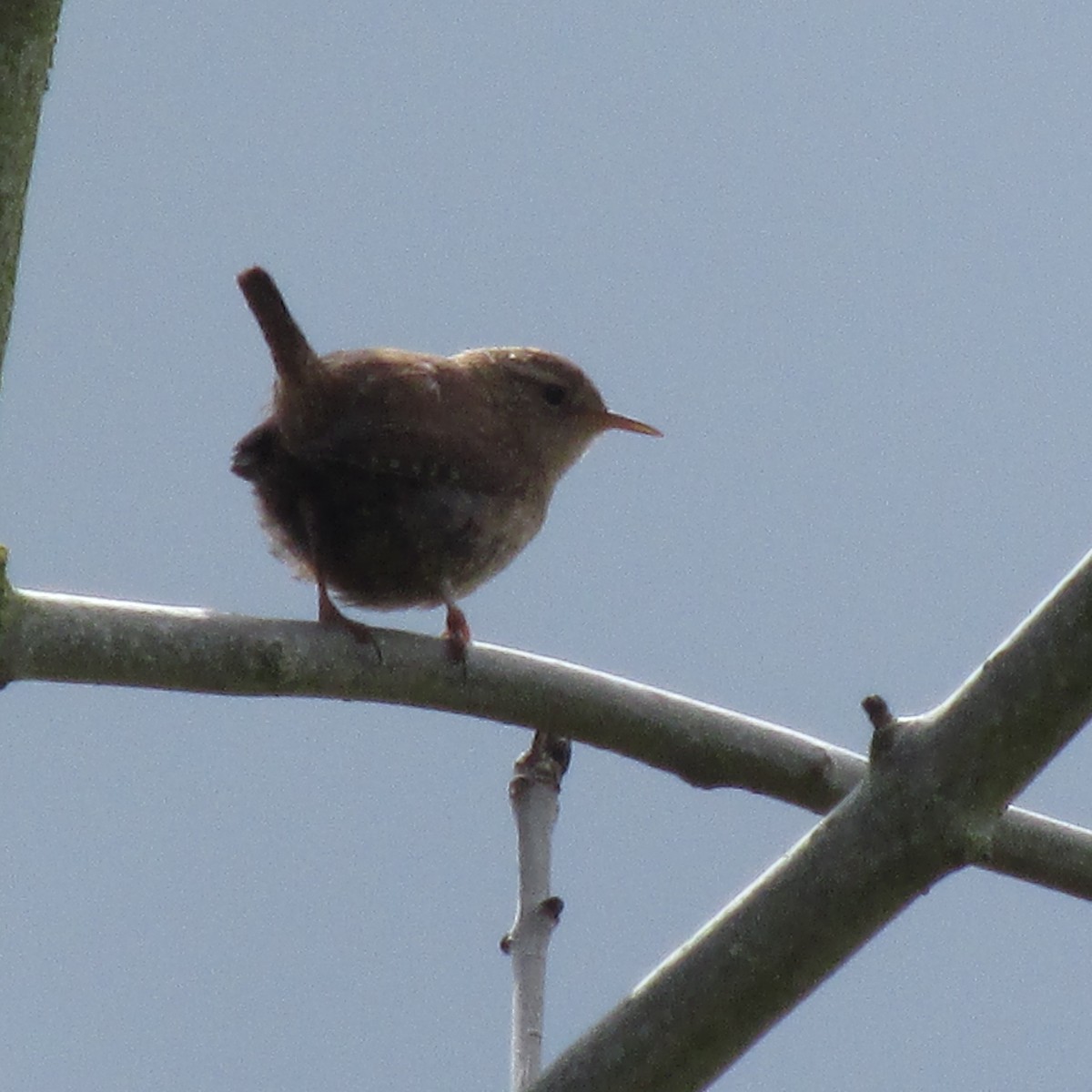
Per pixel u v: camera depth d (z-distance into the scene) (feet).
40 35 21.27
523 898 26.30
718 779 29.14
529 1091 20.17
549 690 27.76
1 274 21.26
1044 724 19.89
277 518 33.06
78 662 23.30
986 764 19.99
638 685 28.68
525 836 27.07
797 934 20.02
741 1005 20.03
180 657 24.23
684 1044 20.03
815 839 20.30
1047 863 26.99
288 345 30.66
